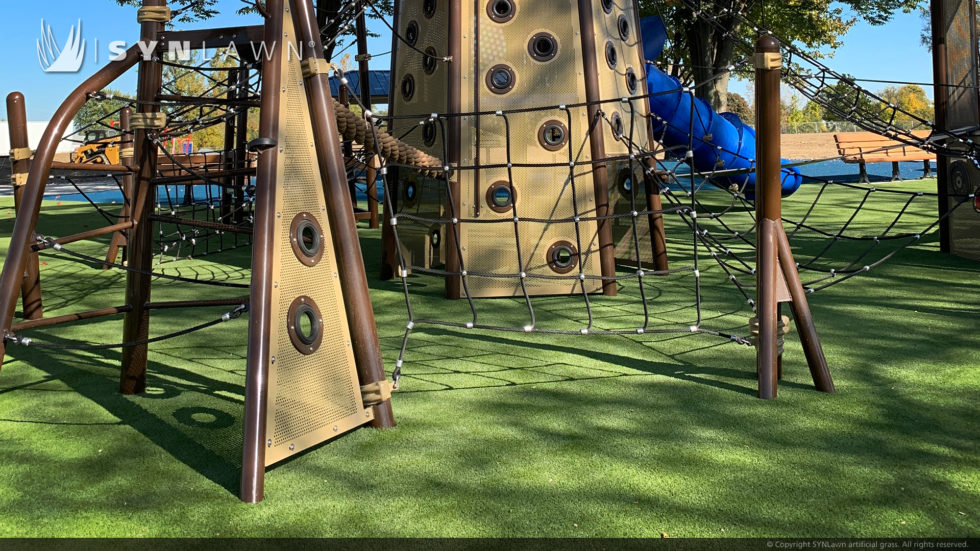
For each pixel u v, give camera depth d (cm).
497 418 332
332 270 315
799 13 2400
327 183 315
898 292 602
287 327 283
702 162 1355
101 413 342
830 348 440
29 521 239
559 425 323
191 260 863
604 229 628
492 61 627
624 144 662
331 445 302
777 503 246
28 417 337
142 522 238
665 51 2548
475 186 626
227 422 330
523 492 256
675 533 226
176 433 316
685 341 472
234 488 262
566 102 622
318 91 313
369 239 1017
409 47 661
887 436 304
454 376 400
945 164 786
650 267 750
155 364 425
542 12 624
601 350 454
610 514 239
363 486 262
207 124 546
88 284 705
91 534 230
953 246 786
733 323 514
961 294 589
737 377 392
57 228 1139
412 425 325
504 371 409
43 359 440
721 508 243
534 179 627
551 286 636
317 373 296
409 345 471
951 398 348
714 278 709
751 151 1362
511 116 623
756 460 282
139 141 357
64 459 289
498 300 623
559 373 404
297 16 308
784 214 1205
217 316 565
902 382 375
